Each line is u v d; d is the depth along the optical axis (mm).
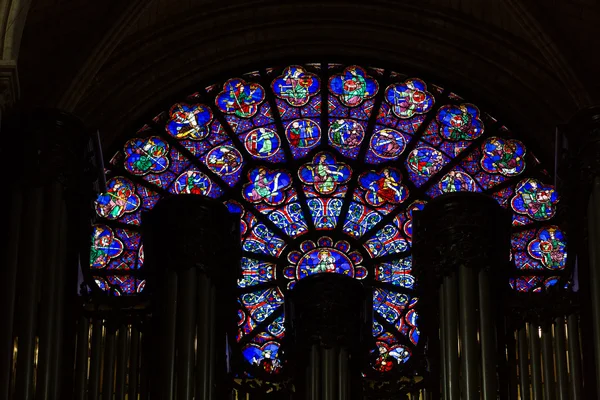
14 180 19688
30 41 23203
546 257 24469
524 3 23812
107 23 23500
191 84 25938
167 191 25078
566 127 20922
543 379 19172
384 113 25969
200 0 25281
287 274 24328
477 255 19734
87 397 18578
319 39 26234
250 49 26094
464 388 18906
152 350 19000
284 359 19766
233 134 25672
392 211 24906
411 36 25906
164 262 19562
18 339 18516
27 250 19172
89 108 24703
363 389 19516
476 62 25734
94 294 19328
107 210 24719
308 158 25484
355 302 19969
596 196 20234
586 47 23953
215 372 19203
